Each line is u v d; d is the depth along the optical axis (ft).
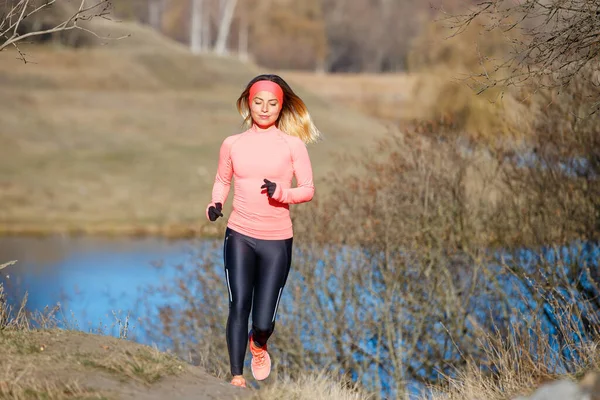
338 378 78.64
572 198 76.38
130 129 346.54
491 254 80.84
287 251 37.09
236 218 36.78
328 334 79.56
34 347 34.17
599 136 74.54
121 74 407.85
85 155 310.65
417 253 79.92
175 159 315.37
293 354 80.28
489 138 80.94
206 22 636.07
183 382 32.91
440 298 80.69
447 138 82.17
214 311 82.58
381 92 538.06
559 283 65.05
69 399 28.78
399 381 76.13
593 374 29.09
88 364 32.76
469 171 86.69
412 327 81.20
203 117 374.84
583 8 40.57
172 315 82.99
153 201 266.16
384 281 81.61
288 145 36.47
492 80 43.73
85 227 230.48
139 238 216.95
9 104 351.05
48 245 202.49
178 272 107.34
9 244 202.80
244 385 36.09
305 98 430.20
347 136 359.66
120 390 30.55
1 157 296.71
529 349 42.09
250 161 36.27
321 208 84.79
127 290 126.00
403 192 81.05
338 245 81.20
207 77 439.63
